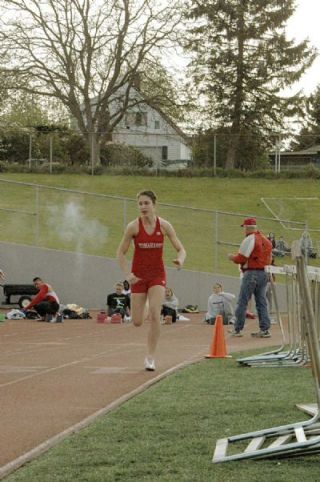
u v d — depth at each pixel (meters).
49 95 66.88
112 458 7.41
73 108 68.62
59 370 14.20
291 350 14.78
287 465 7.19
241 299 20.95
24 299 33.38
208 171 67.50
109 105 72.94
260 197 62.94
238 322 21.06
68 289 36.06
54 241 37.12
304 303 7.70
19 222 37.59
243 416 9.37
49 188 38.03
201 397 10.76
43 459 7.45
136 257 13.80
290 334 15.26
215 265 37.31
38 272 35.97
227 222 40.34
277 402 10.27
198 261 38.66
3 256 35.69
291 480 6.66
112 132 70.19
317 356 7.71
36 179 64.38
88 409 10.18
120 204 40.53
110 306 29.23
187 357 16.58
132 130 73.62
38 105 67.19
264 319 20.97
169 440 8.15
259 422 9.00
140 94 69.19
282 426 8.25
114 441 8.12
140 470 7.00
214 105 80.00
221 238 40.00
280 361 14.66
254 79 79.44
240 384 12.02
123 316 29.03
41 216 38.47
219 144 69.62
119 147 70.38
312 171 67.62
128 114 70.75
